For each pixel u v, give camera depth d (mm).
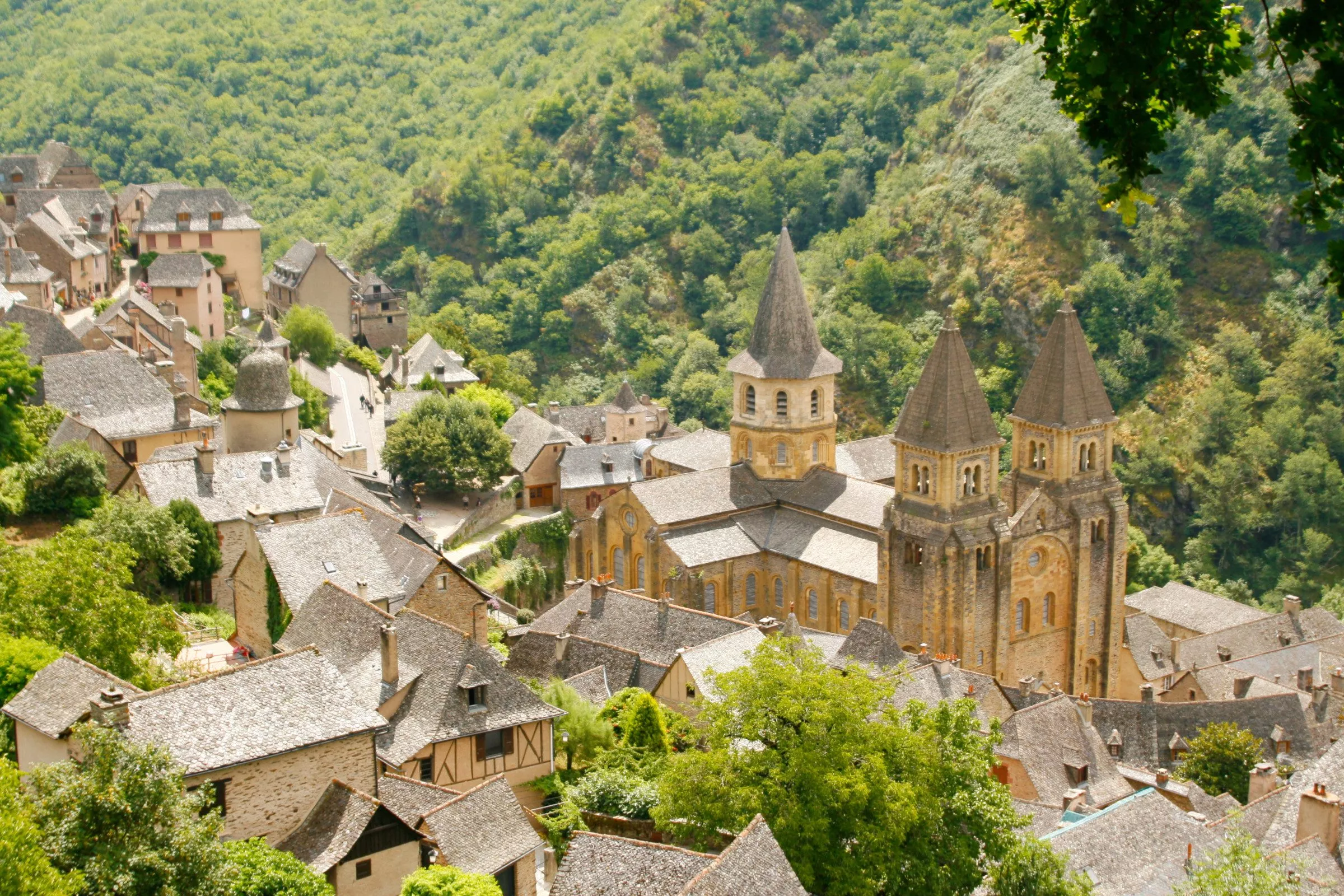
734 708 78688
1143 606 172250
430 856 72062
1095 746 107000
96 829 59562
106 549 94812
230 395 158750
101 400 143000
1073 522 130250
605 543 144250
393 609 106875
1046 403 129750
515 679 89375
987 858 78562
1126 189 29484
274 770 70062
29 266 181625
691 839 77750
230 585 122312
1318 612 158250
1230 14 28547
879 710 81500
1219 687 136500
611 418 199625
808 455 145000
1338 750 91250
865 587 130625
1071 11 29922
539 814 85812
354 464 173875
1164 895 82125
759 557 140375
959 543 122688
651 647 115875
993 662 126500
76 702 71562
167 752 62719
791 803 73250
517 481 178625
